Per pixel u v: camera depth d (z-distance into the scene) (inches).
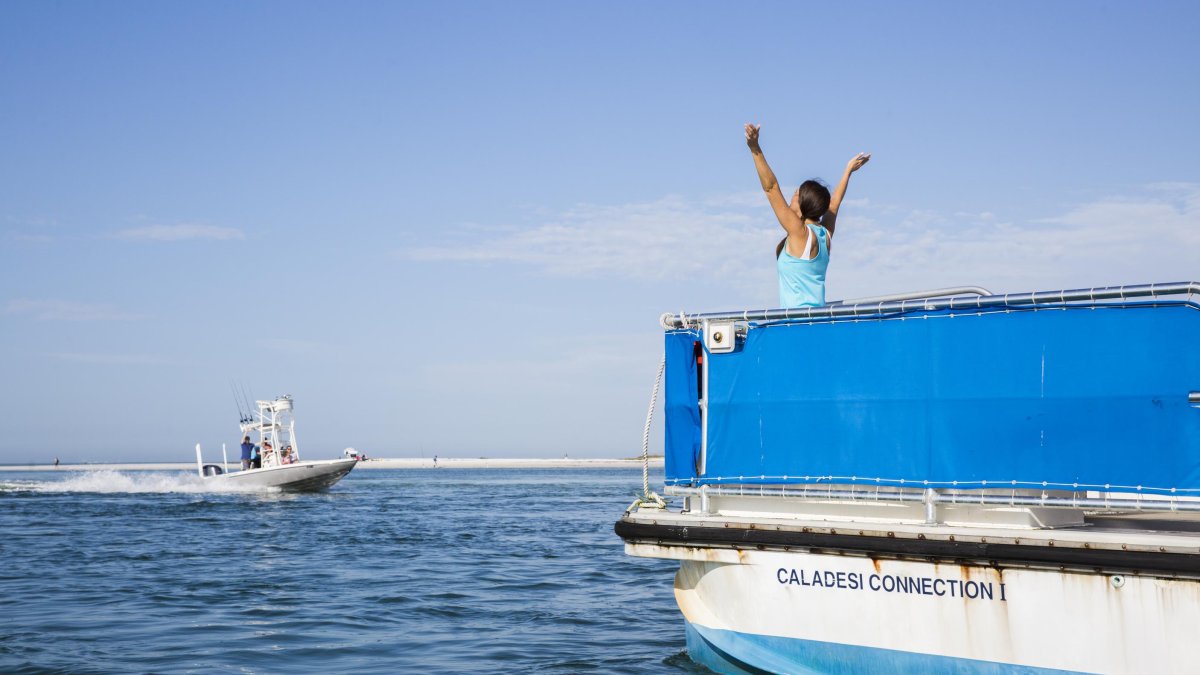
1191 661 184.1
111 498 1470.2
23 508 1221.7
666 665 310.7
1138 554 187.9
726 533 233.5
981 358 210.2
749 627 233.1
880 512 224.7
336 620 404.2
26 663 318.0
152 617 410.3
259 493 1568.7
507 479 3462.1
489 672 305.6
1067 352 202.1
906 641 211.8
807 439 227.3
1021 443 204.7
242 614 418.6
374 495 1706.4
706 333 240.7
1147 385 194.1
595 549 714.2
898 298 235.1
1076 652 194.7
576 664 315.3
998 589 202.5
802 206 243.0
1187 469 189.0
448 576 552.1
